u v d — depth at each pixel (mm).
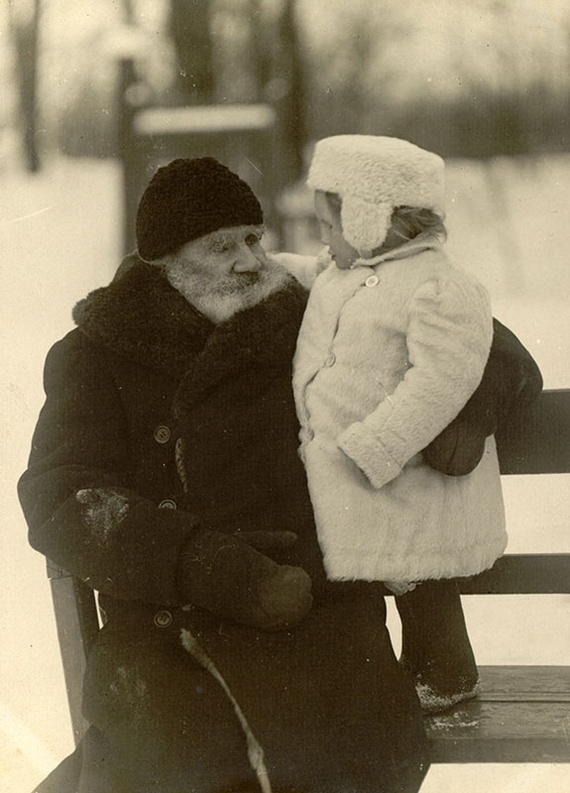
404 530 2383
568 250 8656
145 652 2354
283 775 2254
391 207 2459
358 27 10953
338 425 2406
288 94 10570
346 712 2285
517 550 3820
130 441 2467
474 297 2395
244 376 2473
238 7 10695
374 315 2432
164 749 2264
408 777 2301
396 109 11031
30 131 10406
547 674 2730
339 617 2379
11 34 10633
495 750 2410
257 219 2498
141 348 2453
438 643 2547
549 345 6250
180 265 2475
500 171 10625
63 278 7887
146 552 2250
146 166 9945
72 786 2432
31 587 3850
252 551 2262
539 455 2754
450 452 2387
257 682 2299
